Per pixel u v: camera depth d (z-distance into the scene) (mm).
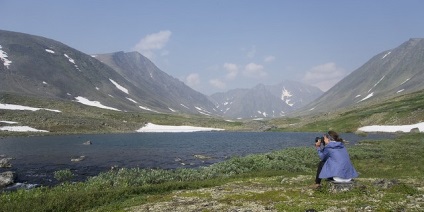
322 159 18250
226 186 24938
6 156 63188
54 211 19719
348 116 180250
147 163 55844
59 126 144375
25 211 19469
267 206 16672
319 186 18750
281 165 38438
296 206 15734
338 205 15391
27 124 138750
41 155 65250
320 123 187250
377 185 19406
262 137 130250
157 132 171625
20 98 188250
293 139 116125
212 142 103000
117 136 130000
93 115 190250
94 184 29312
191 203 19062
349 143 82000
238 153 71438
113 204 20703
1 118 142125
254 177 31953
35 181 39594
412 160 40406
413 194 17328
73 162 56094
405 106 165375
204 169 38000
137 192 24438
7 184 37219
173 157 64000
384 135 114812
